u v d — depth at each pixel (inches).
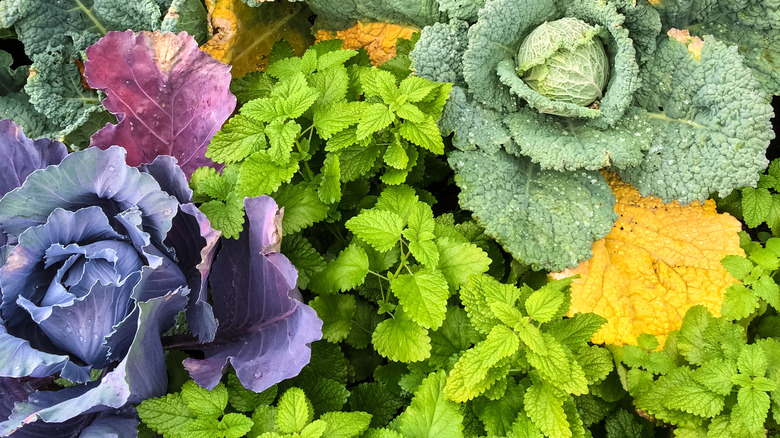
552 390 24.2
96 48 27.3
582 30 30.5
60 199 24.3
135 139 29.0
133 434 23.4
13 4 30.6
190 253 27.5
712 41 30.6
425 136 27.5
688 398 26.5
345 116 27.7
